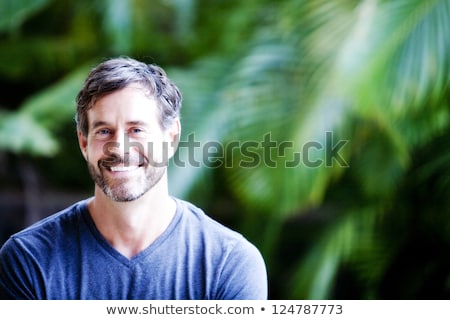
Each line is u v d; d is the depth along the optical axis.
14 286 1.58
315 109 3.77
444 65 3.49
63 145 5.83
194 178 4.23
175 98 1.60
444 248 4.48
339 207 4.88
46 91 5.19
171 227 1.59
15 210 5.77
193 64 4.72
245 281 1.59
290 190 3.92
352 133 4.24
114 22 4.96
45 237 1.61
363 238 4.51
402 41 3.50
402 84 3.46
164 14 5.33
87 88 1.52
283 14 4.28
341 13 3.81
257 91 4.07
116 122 1.50
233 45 4.70
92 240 1.58
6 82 6.18
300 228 5.21
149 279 1.56
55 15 5.88
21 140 4.55
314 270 4.38
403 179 4.54
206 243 1.60
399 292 4.55
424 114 4.19
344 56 3.59
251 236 4.95
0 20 5.04
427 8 3.56
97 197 1.58
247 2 4.87
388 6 3.59
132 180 1.51
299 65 3.96
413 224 4.56
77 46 5.74
